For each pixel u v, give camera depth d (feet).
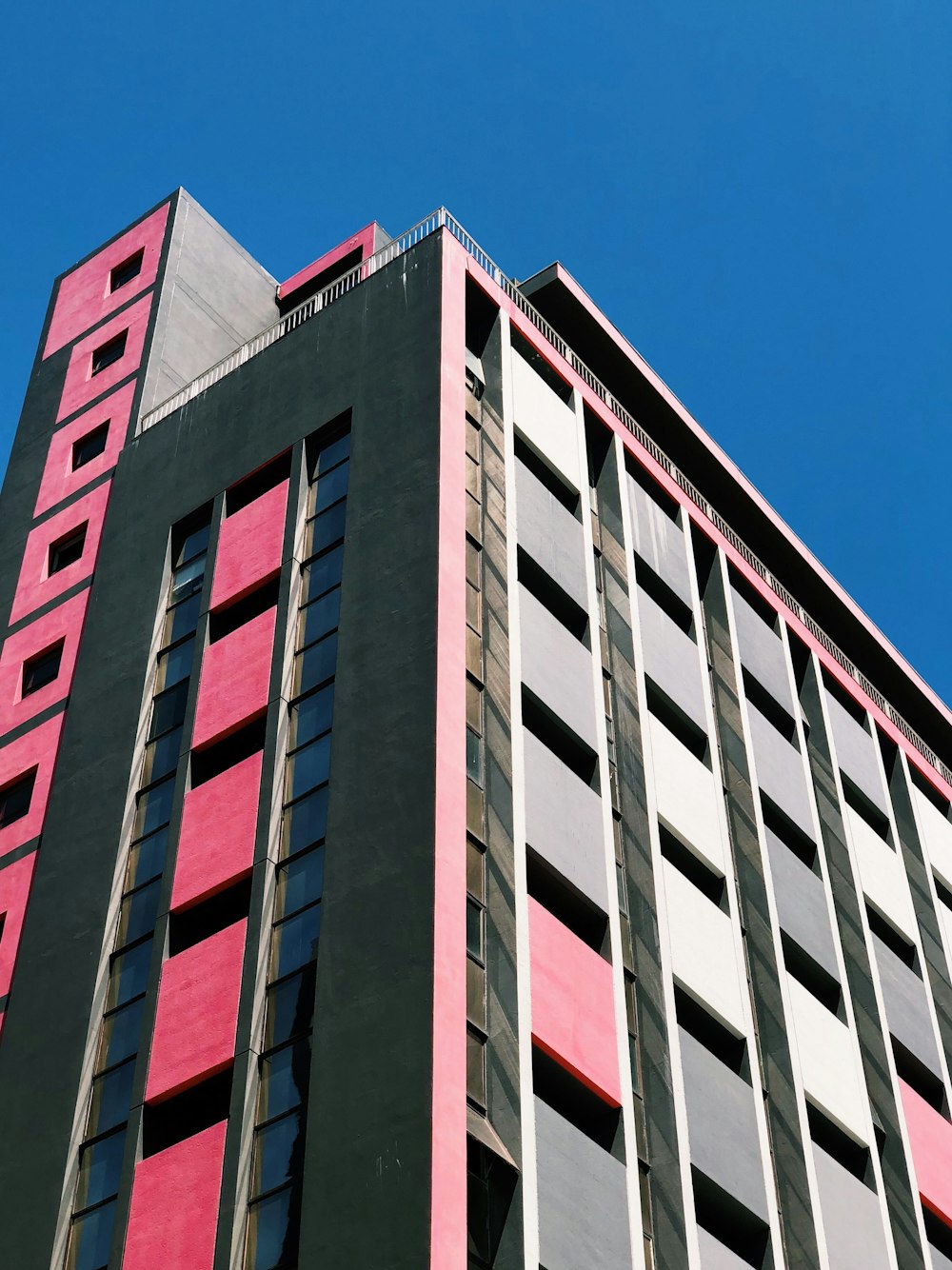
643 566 145.59
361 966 95.71
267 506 132.57
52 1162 104.47
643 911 118.01
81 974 114.11
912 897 171.73
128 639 134.82
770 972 130.21
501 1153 90.43
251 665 121.08
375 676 110.22
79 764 129.18
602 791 120.88
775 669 161.79
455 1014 92.27
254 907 105.40
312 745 111.86
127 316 173.58
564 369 147.74
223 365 163.12
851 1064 135.74
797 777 155.22
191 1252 93.15
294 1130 93.86
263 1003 101.19
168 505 143.64
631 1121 105.09
